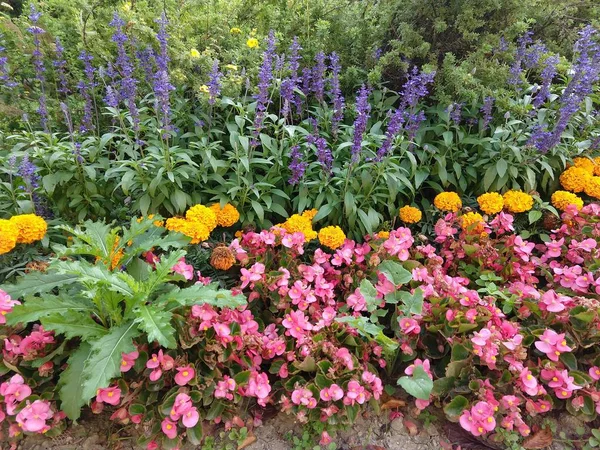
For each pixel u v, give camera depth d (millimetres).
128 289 2215
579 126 4070
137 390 2172
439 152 3701
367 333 2465
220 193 3248
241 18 4902
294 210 3424
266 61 3221
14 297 2248
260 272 2598
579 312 2482
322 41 4258
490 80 3848
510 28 3889
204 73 3803
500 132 3551
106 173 3070
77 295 2314
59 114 3797
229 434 2277
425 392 2121
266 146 3332
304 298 2592
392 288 2619
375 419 2430
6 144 3486
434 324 2568
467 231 3105
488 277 2834
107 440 2230
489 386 2252
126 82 3162
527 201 3336
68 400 2012
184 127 3764
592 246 2924
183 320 2271
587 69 3625
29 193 2945
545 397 2357
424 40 4133
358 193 3338
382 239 3037
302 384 2311
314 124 3508
